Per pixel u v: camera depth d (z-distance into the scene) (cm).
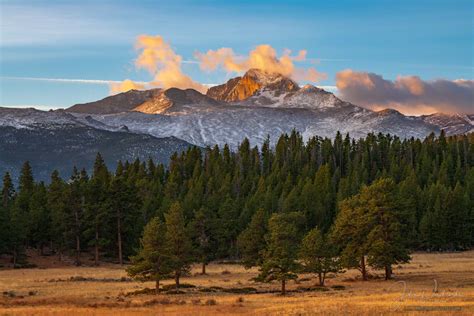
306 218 14362
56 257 12781
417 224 14875
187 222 13838
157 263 7519
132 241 12781
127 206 12412
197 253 10075
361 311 4588
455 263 10612
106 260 12619
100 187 12781
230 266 11781
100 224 12075
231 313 5078
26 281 8575
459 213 14450
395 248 8250
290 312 4838
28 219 12644
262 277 7112
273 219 7481
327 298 6106
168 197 15075
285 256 7131
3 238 11319
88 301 6425
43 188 15675
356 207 8706
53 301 6378
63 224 12044
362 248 8350
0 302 6272
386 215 8344
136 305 6012
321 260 8119
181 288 7812
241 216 13950
